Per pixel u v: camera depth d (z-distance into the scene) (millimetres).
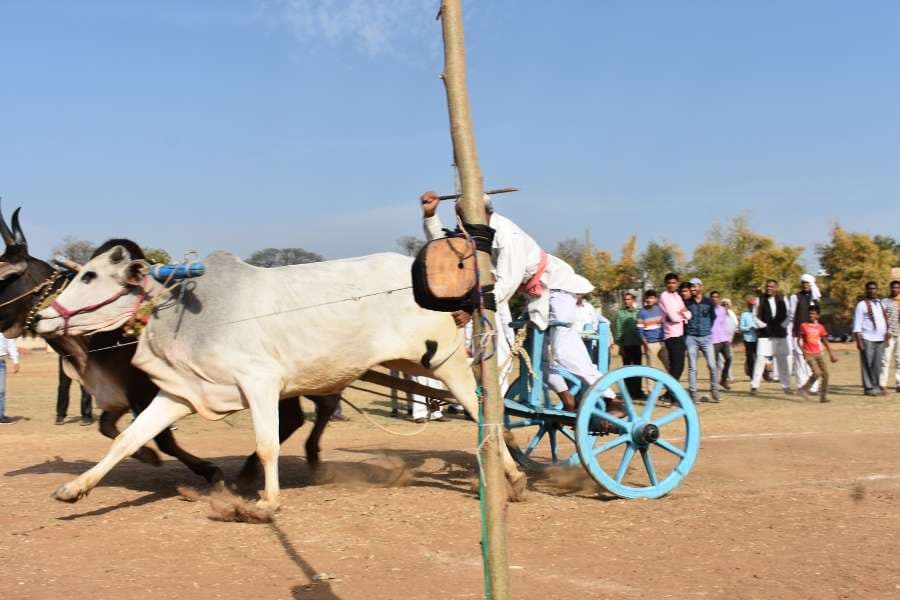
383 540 6059
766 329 17141
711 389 15906
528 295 7953
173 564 5543
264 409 7070
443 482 8453
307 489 8109
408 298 7562
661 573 5172
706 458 9531
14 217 8250
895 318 17016
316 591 4945
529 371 7957
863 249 47719
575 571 5242
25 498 7707
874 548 5598
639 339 16297
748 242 45406
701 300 15711
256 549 5883
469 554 5680
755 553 5539
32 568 5480
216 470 8273
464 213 3361
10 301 8117
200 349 7141
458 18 3305
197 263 7285
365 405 16797
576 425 7172
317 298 7355
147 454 8172
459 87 3309
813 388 17297
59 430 13289
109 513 7059
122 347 7742
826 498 7156
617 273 45062
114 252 7332
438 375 7719
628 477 8375
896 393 17031
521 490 7238
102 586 5105
